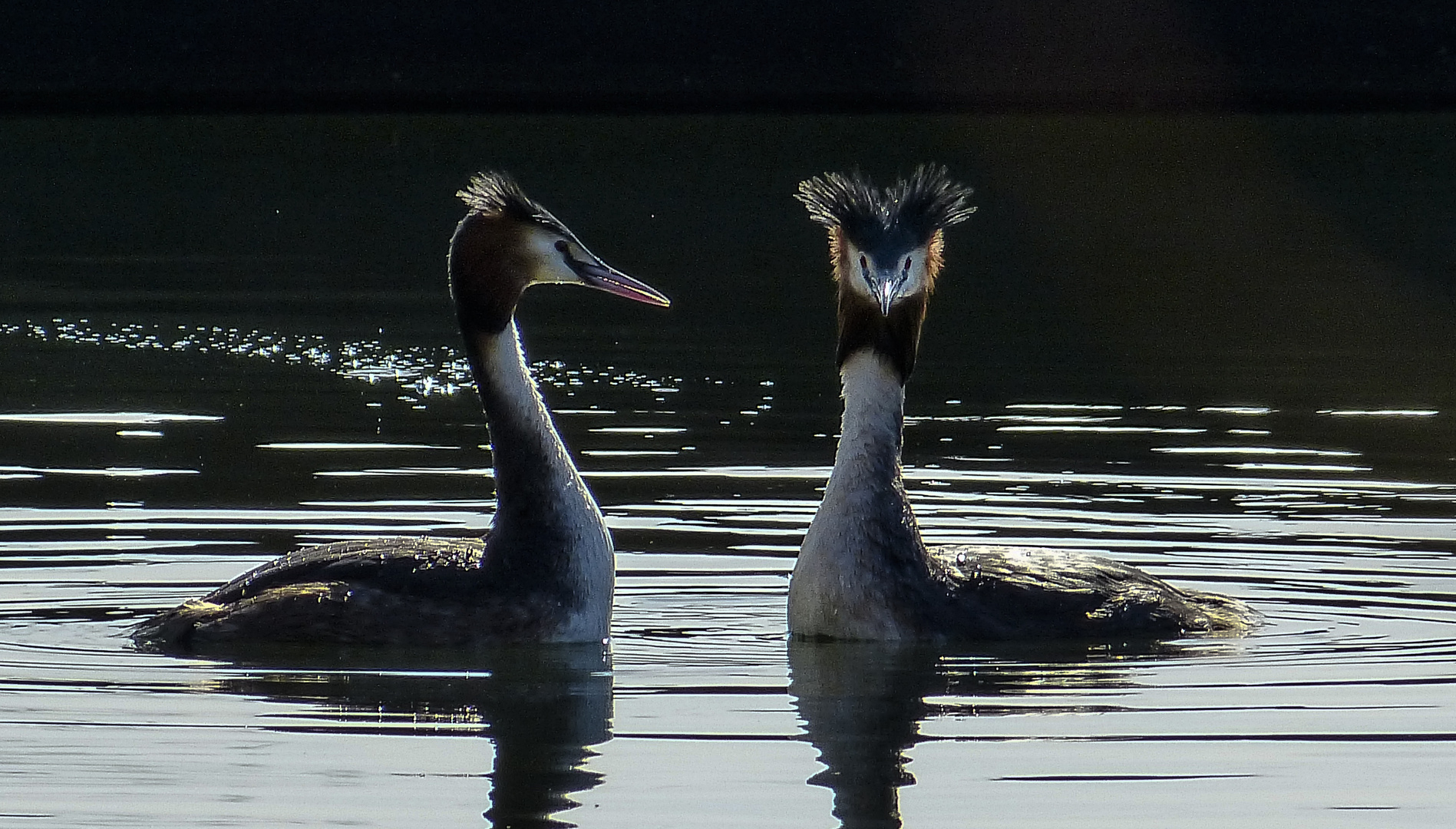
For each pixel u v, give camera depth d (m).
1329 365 21.06
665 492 15.25
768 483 15.55
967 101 44.31
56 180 35.47
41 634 11.52
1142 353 21.78
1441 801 8.92
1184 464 16.28
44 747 9.65
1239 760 9.47
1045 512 14.58
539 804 8.91
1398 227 30.84
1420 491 15.27
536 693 10.58
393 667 11.05
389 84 44.31
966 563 12.01
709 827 8.62
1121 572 12.23
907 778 9.21
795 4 44.44
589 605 11.70
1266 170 36.81
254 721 10.05
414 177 35.81
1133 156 38.81
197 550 13.34
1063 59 44.47
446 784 9.16
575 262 12.18
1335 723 9.99
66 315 23.48
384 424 17.83
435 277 26.53
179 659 11.14
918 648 11.43
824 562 11.64
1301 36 44.69
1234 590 12.59
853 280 11.82
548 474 11.72
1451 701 10.32
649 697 10.52
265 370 20.39
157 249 28.91
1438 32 44.47
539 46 44.31
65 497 14.92
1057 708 10.27
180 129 41.53
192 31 44.47
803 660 11.20
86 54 44.25
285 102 44.31
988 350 21.95
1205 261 28.33
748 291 25.45
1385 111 44.22
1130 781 9.16
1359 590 12.55
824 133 40.91
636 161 37.22
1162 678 10.77
